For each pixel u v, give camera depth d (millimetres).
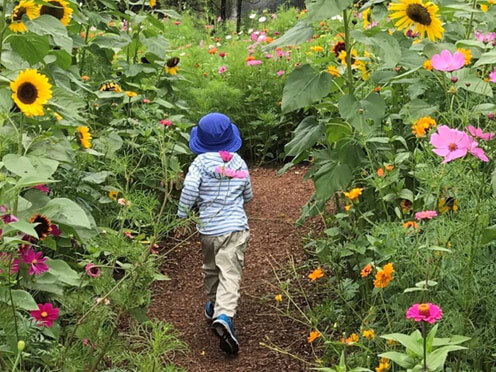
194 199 3170
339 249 2801
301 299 3309
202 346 3121
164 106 4652
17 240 1835
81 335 2336
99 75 4402
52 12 2781
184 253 3980
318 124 2988
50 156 2490
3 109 2176
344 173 2785
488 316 2227
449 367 2234
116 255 2393
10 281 2039
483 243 2127
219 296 3066
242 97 5953
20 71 2162
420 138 2750
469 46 2729
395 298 2480
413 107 2779
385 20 3977
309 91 2715
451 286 2281
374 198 2920
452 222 2225
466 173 2398
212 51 6332
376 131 3068
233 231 3160
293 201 4641
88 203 3217
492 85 2750
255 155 5812
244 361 2973
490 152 2303
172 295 3576
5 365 1978
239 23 11109
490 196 2404
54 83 2875
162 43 4434
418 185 3004
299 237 4016
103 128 4098
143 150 3812
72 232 2434
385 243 2441
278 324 3176
